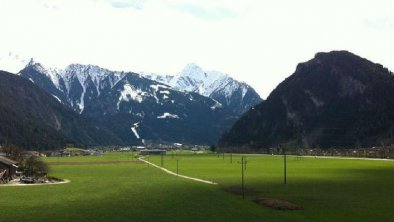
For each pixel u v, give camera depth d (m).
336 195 94.50
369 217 69.88
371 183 118.06
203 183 123.06
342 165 195.62
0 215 71.75
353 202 84.56
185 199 89.19
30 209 77.25
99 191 103.44
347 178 133.38
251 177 141.12
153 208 78.75
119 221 68.00
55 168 197.75
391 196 92.69
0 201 85.94
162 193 99.44
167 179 137.25
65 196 94.12
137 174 160.88
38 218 69.75
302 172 159.50
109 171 177.75
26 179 124.69
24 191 102.00
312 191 101.69
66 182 127.19
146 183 123.75
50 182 126.44
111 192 101.62
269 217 70.06
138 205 82.06
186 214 73.00
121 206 80.94
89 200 88.19
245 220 68.25
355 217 69.81
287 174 151.50
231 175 151.00
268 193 98.44
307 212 74.06
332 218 69.06
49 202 85.19
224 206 80.19
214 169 183.88
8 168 134.25
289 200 87.38
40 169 149.88
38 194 96.81
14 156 164.75
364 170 165.00
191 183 122.88
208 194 96.94
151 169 189.75
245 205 81.06
